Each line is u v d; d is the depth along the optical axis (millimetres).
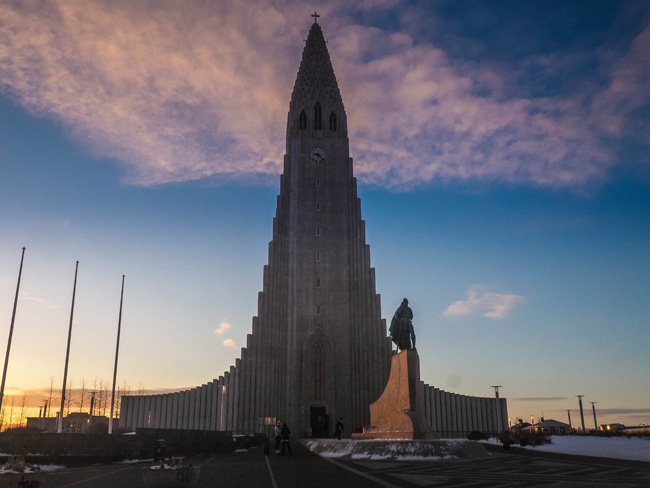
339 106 84188
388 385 40719
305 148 81312
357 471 24656
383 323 73625
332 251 76688
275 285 74625
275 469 25984
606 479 20438
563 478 20859
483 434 66125
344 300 74562
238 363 70750
